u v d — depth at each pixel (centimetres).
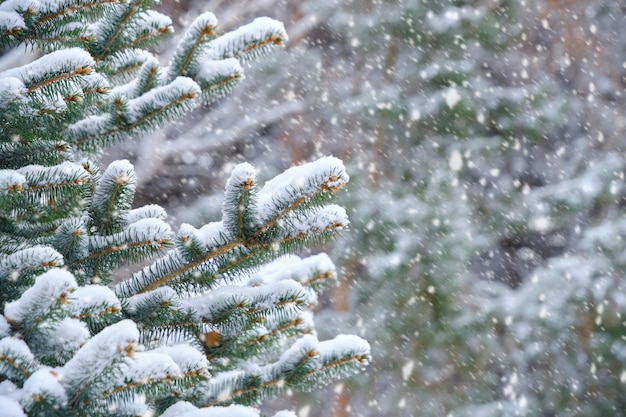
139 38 444
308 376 420
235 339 414
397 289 1304
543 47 1609
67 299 331
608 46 1639
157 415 395
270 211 391
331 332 1284
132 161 1284
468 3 1465
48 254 366
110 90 425
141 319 399
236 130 1348
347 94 1415
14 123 397
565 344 1405
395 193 1361
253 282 439
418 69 1441
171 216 1296
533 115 1493
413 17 1429
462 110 1417
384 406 1297
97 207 401
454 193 1389
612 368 1390
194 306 404
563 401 1384
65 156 429
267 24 452
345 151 1400
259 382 416
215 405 416
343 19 1432
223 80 444
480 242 1388
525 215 1477
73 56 375
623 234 1461
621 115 1623
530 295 1437
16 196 365
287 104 1403
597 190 1520
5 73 376
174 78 441
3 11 395
